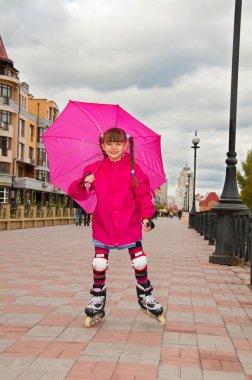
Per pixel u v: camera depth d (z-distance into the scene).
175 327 3.93
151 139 4.00
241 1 9.02
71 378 2.69
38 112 59.34
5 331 3.66
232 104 8.99
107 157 3.88
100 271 3.85
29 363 2.92
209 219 14.63
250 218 7.28
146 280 3.92
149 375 2.76
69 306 4.63
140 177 3.75
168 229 27.30
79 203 3.94
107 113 3.98
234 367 2.96
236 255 8.96
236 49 9.00
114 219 3.70
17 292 5.37
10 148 51.06
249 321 4.22
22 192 53.50
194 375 2.79
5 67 50.53
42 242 13.99
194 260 9.33
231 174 8.84
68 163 3.98
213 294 5.55
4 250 11.03
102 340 3.46
